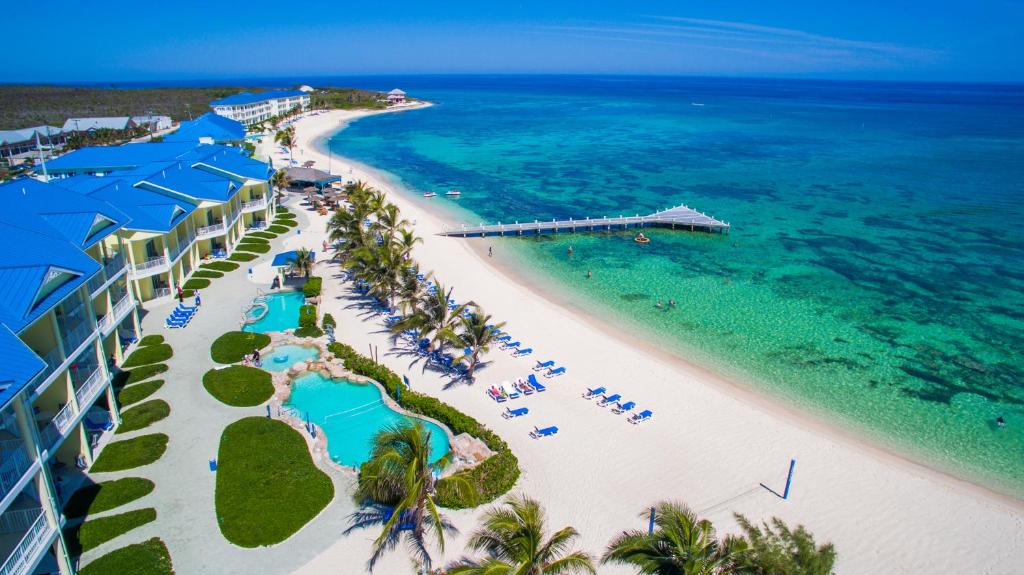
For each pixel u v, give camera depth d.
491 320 49.94
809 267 64.94
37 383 25.91
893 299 56.31
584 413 36.59
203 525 26.17
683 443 33.97
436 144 158.25
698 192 101.62
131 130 144.00
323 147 150.38
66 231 35.34
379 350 44.00
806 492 30.27
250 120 179.88
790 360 44.88
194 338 44.19
